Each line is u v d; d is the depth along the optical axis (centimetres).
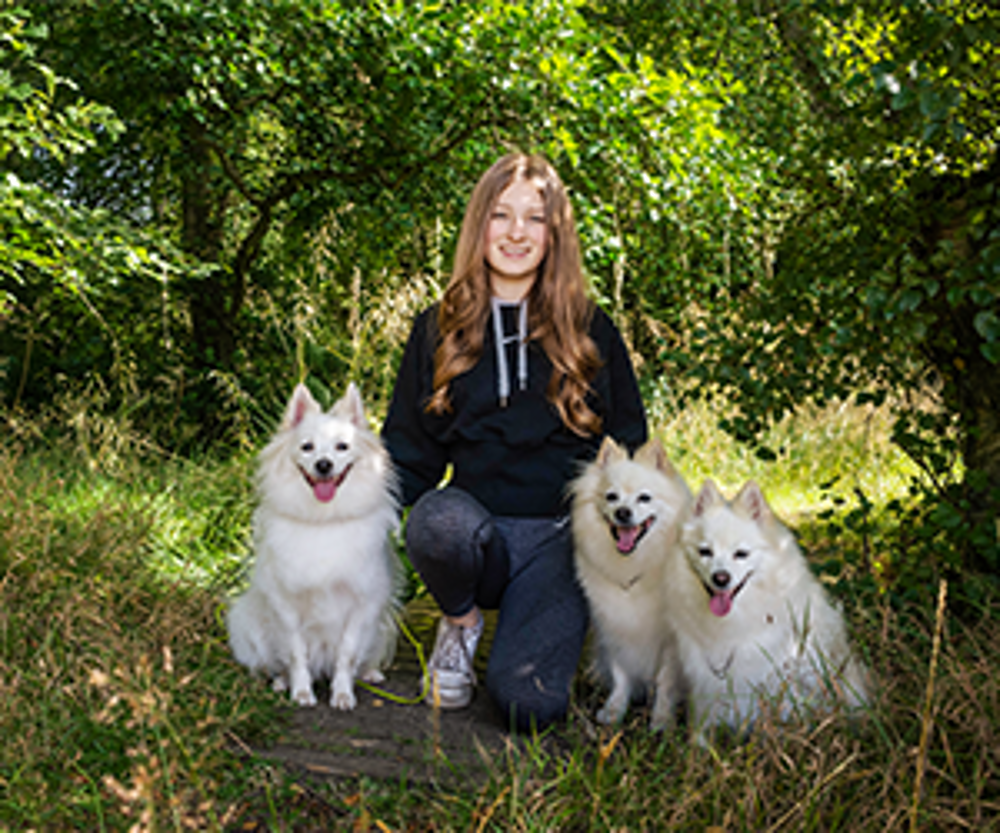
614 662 309
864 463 689
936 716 251
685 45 831
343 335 699
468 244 319
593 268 639
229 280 855
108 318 788
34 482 488
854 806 221
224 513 524
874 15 334
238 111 707
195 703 285
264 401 789
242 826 228
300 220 801
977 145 332
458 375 316
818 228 385
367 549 318
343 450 310
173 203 969
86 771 242
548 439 319
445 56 575
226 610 388
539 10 566
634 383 345
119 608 353
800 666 272
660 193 583
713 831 208
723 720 270
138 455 598
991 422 356
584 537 304
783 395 393
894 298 302
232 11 606
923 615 331
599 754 237
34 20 656
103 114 482
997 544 325
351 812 237
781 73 629
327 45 614
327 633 328
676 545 287
